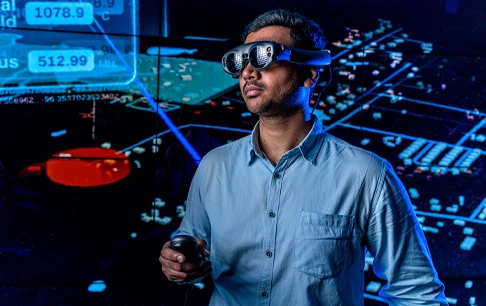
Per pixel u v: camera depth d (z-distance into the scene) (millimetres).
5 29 1906
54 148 1986
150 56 2023
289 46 1027
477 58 2197
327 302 1007
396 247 1024
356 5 2123
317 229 1000
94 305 2055
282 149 1072
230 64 1023
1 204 1964
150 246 2076
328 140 1080
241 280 1053
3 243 1977
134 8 1995
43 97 1962
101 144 2020
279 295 1020
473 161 2211
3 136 1939
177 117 2062
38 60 1946
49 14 1938
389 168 1042
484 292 2234
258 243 1030
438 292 1038
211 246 1107
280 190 1034
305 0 2096
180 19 2033
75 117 1993
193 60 2055
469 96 2199
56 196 2004
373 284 2186
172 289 2105
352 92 2143
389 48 2150
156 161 2061
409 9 2150
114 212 2047
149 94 2037
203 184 1122
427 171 2191
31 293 2010
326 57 1047
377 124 2160
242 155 1102
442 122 2191
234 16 2068
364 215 1021
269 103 992
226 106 2088
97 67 1991
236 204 1061
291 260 1009
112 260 2059
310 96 1091
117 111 2021
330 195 1019
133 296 2078
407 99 2168
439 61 2176
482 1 2184
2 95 1926
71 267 2031
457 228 2215
